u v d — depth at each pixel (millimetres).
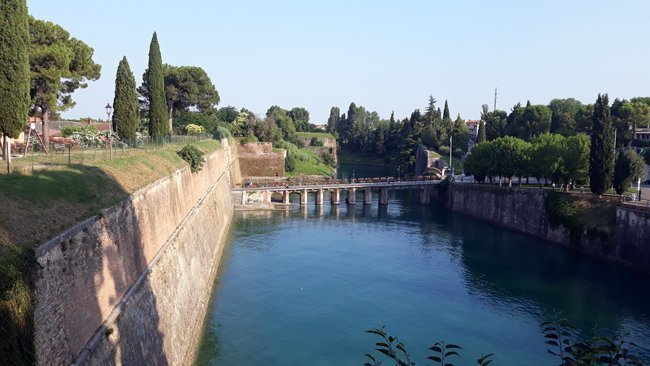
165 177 33938
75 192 20281
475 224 78000
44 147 33156
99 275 19109
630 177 56812
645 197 58562
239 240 62250
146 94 89500
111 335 19047
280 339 33281
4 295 12273
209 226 49562
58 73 37250
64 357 15336
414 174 143500
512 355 31641
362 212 87438
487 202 80938
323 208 90750
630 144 93188
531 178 100000
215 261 48094
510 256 56812
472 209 85438
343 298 41844
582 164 64938
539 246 61906
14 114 20438
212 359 30047
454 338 34250
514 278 48062
